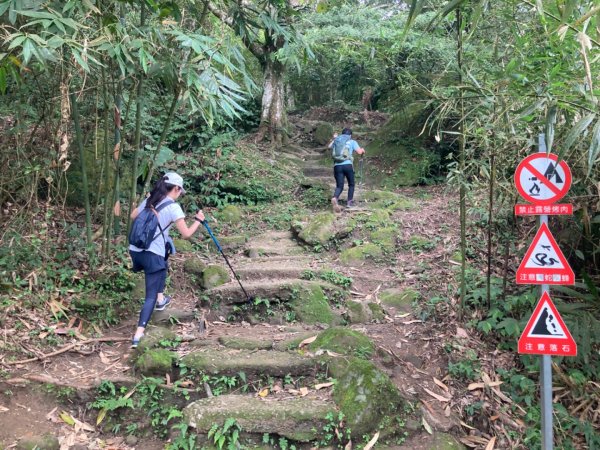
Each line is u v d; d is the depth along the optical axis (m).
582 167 3.93
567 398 3.96
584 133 3.17
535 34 3.36
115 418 3.46
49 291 4.52
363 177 10.31
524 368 4.14
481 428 3.65
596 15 2.48
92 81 4.91
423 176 9.91
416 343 4.37
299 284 4.93
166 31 3.80
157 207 4.24
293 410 3.31
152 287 4.19
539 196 3.01
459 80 4.19
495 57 3.96
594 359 4.13
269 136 11.41
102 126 5.72
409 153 10.43
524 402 3.85
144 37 3.97
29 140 4.91
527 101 3.40
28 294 4.39
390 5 10.17
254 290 4.85
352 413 3.34
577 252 4.56
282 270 5.44
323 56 11.11
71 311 4.48
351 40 6.29
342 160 7.91
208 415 3.26
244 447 3.18
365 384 3.46
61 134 4.58
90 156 6.42
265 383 3.71
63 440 3.21
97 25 4.01
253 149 10.66
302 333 4.38
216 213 7.80
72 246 5.12
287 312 4.80
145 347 3.95
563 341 2.92
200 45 3.77
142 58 3.55
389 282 5.48
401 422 3.43
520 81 3.11
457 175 4.20
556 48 2.98
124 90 5.64
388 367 3.96
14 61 3.36
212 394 3.58
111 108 5.21
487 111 3.74
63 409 3.46
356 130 13.70
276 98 11.51
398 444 3.33
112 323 4.54
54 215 5.77
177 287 5.21
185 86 4.21
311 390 3.62
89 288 4.73
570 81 2.95
